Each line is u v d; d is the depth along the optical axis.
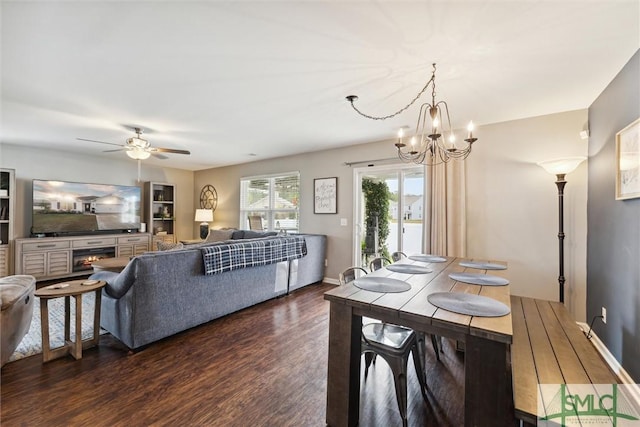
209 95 2.71
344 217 4.75
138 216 6.11
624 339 2.11
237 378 2.08
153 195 6.51
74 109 3.07
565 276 3.06
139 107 3.02
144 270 2.44
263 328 2.96
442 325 1.30
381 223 4.45
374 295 1.66
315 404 1.82
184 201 7.32
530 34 1.76
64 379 2.03
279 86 2.51
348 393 1.58
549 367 1.47
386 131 3.87
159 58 2.07
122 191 5.87
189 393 1.90
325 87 2.53
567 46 1.88
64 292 2.28
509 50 1.93
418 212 4.13
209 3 1.51
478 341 1.25
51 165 5.15
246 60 2.09
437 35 1.78
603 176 2.54
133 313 2.40
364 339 1.81
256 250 3.49
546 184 3.17
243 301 3.39
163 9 1.56
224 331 2.88
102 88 2.56
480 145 3.53
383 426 1.65
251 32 1.77
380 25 1.69
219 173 6.92
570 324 2.06
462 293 1.71
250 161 6.18
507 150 3.37
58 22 1.67
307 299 3.93
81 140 4.41
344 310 1.62
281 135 4.09
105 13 1.59
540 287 3.19
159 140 4.40
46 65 2.16
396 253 3.34
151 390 1.92
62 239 4.88
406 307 1.46
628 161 2.01
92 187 5.46
